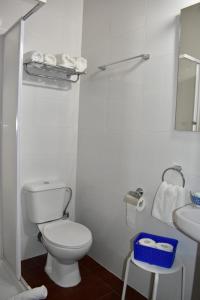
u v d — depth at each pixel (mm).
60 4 2180
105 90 2084
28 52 1913
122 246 1979
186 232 1113
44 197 2061
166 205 1499
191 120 1459
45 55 1916
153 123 1698
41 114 2172
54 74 2191
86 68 2260
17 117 1622
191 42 1445
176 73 1548
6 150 1840
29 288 1702
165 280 1654
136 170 1834
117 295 1818
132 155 1861
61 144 2330
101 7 2105
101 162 2150
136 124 1820
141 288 1831
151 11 1684
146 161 1757
